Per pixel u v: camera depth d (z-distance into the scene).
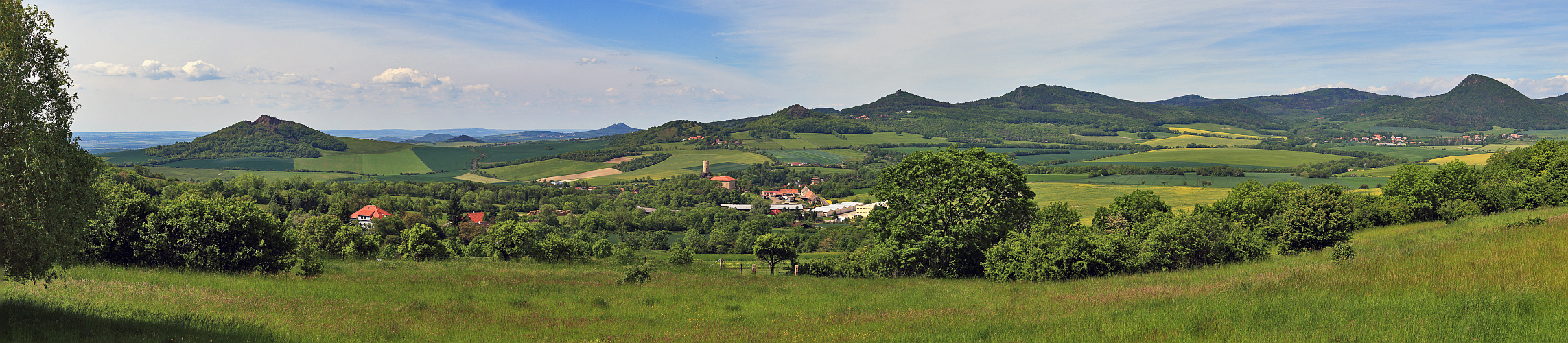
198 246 28.08
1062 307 19.05
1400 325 12.51
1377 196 67.94
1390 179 65.44
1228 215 60.09
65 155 14.54
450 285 28.25
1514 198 60.50
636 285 30.55
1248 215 53.22
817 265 45.31
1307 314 14.07
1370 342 11.59
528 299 24.52
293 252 32.12
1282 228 39.03
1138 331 13.70
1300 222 37.19
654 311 22.20
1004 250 34.81
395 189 198.88
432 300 23.45
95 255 26.95
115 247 27.38
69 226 14.97
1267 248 35.25
